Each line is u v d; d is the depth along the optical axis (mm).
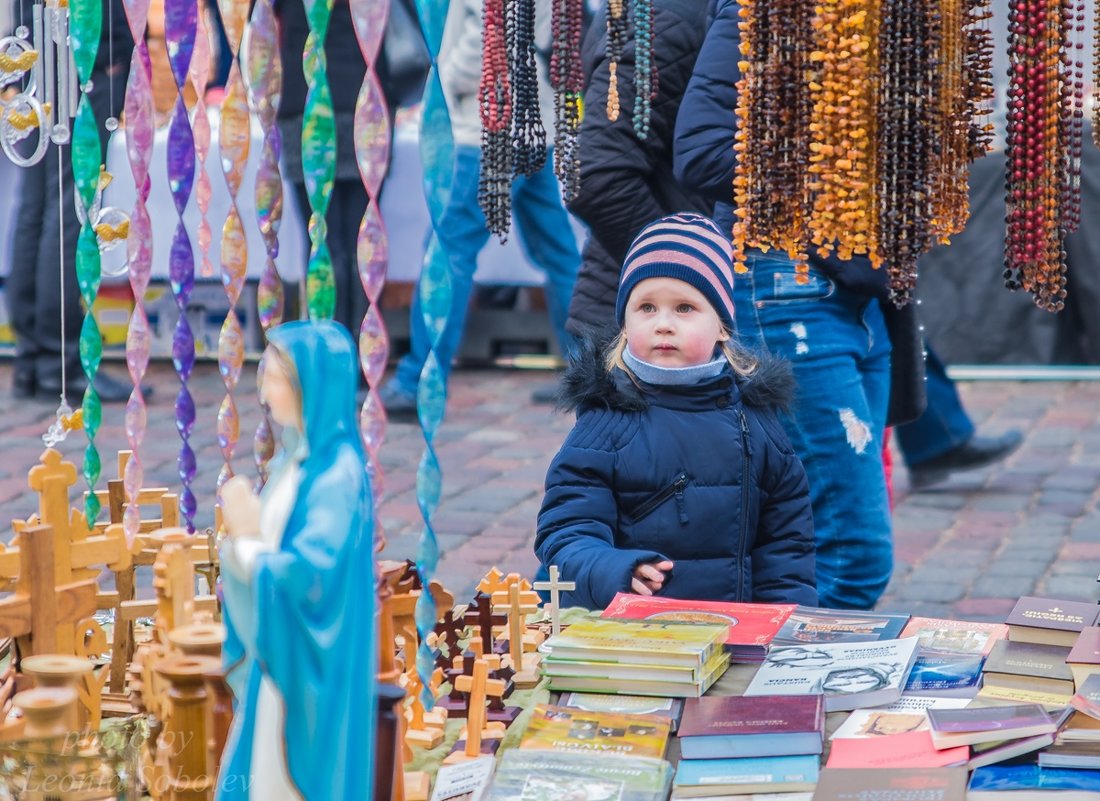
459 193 9219
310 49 2859
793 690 3230
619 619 3551
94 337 3281
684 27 5277
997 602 6926
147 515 7742
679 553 4387
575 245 9695
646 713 3123
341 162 9930
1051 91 3092
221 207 9867
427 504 2961
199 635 2666
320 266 2895
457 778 2883
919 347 5781
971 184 11477
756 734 2953
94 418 3283
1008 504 8602
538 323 12312
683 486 4363
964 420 8695
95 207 3305
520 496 8648
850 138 2977
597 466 4391
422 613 3008
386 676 2760
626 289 4434
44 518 3156
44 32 3607
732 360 4605
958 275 11609
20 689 3002
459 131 9078
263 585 2248
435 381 2926
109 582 6918
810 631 3645
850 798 2652
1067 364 11672
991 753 2807
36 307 10477
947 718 2930
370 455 2912
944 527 8180
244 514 2330
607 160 5383
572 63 3654
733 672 3391
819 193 3086
